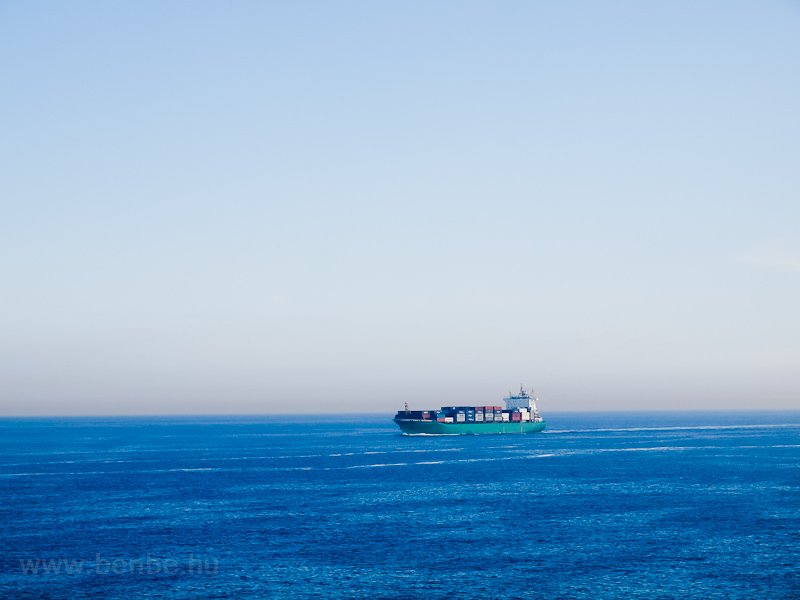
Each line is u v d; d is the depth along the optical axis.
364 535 78.00
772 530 79.81
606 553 69.44
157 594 58.09
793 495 106.75
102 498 107.50
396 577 61.75
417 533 79.00
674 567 64.31
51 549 72.44
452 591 57.91
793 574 62.09
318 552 70.38
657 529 80.56
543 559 67.19
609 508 95.12
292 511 94.12
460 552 70.06
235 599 56.75
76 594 58.31
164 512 93.81
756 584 59.31
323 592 58.09
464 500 103.31
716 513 90.81
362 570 63.94
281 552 70.50
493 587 58.84
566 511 92.88
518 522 85.06
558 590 57.94
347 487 119.50
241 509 96.06
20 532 80.75
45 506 99.62
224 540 75.88
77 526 84.06
